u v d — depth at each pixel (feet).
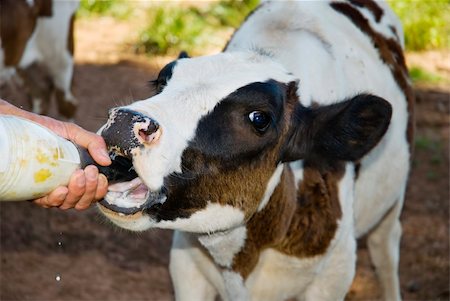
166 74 12.44
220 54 12.85
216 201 12.16
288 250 13.91
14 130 10.17
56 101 26.89
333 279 14.74
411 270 22.13
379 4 18.11
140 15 37.29
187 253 14.16
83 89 30.37
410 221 24.44
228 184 12.14
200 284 14.40
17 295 19.53
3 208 23.12
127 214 11.19
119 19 37.04
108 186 11.09
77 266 21.03
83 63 32.71
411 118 17.74
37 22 25.02
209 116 11.78
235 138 11.96
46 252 21.50
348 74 15.49
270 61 13.01
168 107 11.61
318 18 15.58
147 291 20.34
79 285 20.22
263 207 13.16
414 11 37.14
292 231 13.84
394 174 17.08
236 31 15.69
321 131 13.37
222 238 13.17
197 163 11.72
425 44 36.47
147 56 33.86
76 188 10.69
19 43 24.66
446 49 36.60
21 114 11.34
